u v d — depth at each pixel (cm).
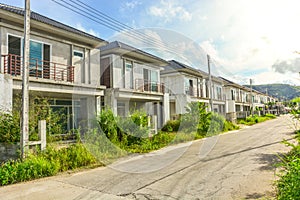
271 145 880
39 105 759
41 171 510
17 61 920
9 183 468
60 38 1088
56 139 698
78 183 458
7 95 757
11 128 605
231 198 353
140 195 381
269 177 449
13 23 920
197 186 415
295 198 253
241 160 623
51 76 1048
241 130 1645
